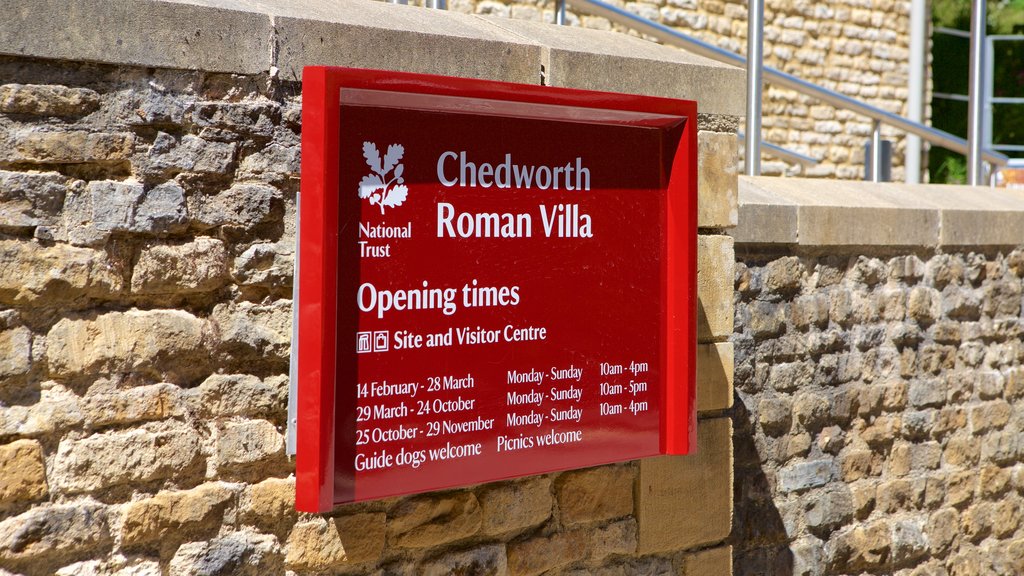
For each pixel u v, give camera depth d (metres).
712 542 3.97
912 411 5.16
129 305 2.72
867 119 10.52
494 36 3.38
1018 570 5.77
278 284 2.95
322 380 2.73
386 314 2.88
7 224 2.53
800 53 10.00
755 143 5.02
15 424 2.55
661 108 3.37
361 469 2.85
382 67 3.05
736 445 4.39
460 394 3.03
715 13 9.27
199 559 2.83
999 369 5.63
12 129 2.53
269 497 2.94
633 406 3.41
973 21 6.31
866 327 4.93
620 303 3.37
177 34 2.72
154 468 2.74
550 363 3.21
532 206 3.16
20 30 2.49
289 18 2.90
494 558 3.37
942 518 5.32
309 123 2.73
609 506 3.64
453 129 2.99
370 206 2.85
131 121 2.69
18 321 2.56
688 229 3.44
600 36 3.87
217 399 2.85
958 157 13.97
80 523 2.64
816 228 4.61
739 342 4.40
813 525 4.71
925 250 5.19
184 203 2.78
